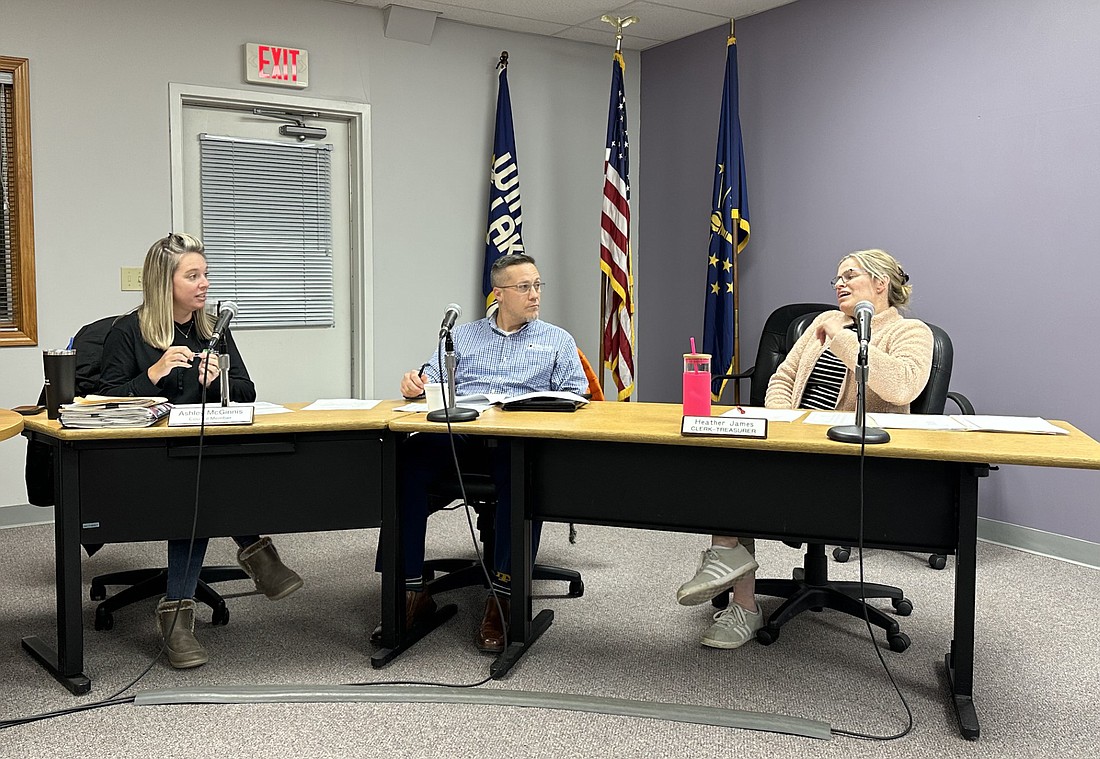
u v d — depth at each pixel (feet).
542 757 6.65
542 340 10.11
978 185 12.28
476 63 16.08
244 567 9.28
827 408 9.26
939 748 6.78
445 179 15.97
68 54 12.87
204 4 13.76
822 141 14.37
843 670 8.19
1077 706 7.47
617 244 15.96
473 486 9.03
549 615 9.31
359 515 8.25
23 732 7.00
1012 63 11.81
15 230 12.74
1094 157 11.00
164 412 7.94
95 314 13.33
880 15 13.38
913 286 13.17
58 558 7.73
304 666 8.27
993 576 11.02
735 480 7.68
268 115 14.57
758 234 15.60
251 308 14.74
